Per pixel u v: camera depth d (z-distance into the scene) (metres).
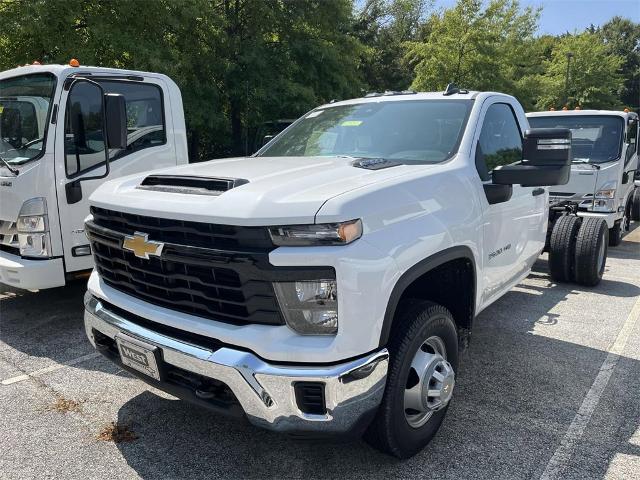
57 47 12.28
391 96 4.43
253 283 2.42
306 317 2.41
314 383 2.40
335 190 2.54
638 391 3.93
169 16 13.57
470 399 3.80
